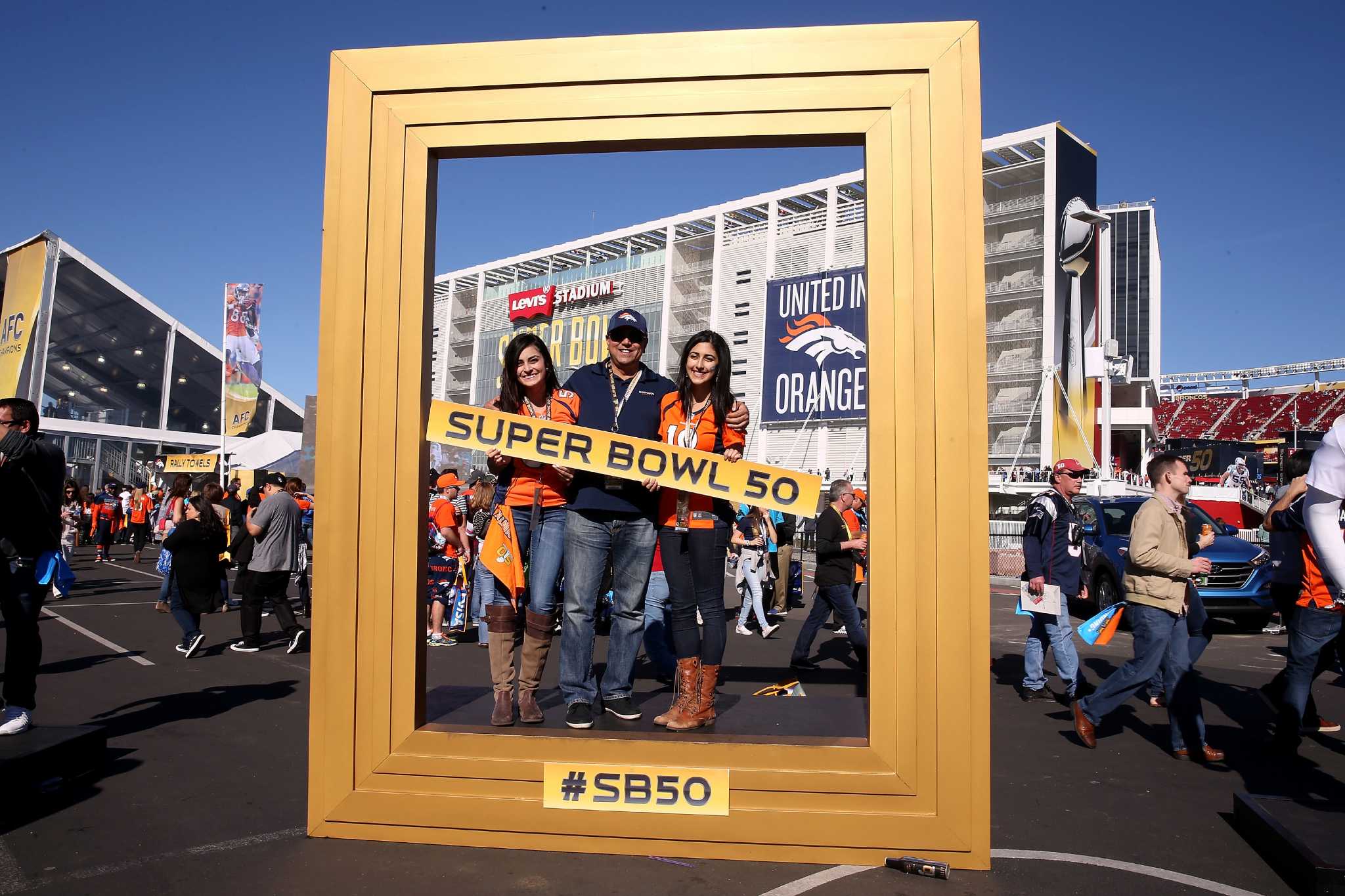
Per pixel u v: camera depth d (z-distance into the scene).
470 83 3.40
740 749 3.18
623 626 3.91
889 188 3.21
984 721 3.08
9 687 4.13
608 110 3.34
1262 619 10.71
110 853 3.20
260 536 8.44
